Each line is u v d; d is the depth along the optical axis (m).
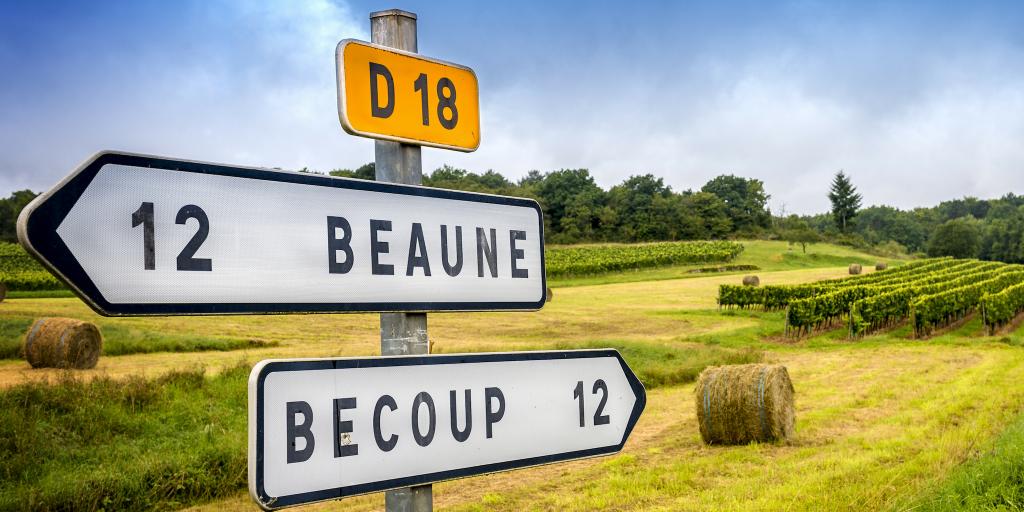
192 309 2.00
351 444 2.19
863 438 11.31
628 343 24.23
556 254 86.06
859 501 7.52
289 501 2.06
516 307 2.65
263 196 2.16
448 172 148.50
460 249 2.54
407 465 2.30
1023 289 39.41
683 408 15.37
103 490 9.54
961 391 15.18
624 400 2.87
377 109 2.50
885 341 28.81
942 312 32.88
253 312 2.11
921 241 179.88
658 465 10.30
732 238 129.25
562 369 2.71
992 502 6.41
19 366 18.33
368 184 2.37
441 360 2.42
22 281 41.53
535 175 160.25
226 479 10.50
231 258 2.08
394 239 2.40
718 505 7.77
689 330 34.38
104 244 1.89
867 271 77.50
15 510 8.88
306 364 2.13
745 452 10.98
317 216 2.25
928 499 6.91
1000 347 25.06
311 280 2.22
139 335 24.92
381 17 2.62
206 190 2.06
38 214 1.79
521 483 9.66
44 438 10.82
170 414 12.55
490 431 2.49
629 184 150.12
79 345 18.05
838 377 18.72
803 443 11.41
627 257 76.50
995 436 10.50
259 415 2.04
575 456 2.70
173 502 9.83
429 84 2.64
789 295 40.94
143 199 1.96
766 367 11.80
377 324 32.75
